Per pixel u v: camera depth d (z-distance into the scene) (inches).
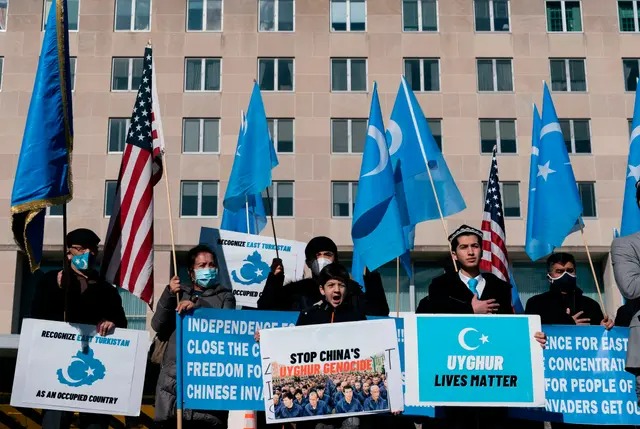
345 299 347.3
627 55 1670.8
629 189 480.7
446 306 352.8
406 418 386.3
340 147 1622.8
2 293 1555.1
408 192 473.1
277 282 415.5
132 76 1646.2
